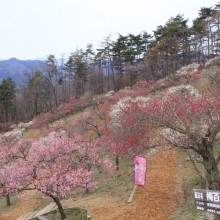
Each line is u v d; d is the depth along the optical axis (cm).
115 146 1712
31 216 2039
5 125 6912
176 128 1288
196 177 1853
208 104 1468
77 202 2017
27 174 1736
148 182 2000
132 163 2484
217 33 5831
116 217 1584
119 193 2017
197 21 5794
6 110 7456
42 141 2483
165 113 1422
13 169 1816
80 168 1861
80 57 7412
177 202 1653
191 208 1525
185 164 2148
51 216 1819
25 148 3272
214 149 2116
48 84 7406
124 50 6481
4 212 2433
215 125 1391
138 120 1328
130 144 1476
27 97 7744
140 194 1848
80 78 7431
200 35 5944
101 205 1825
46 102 7831
